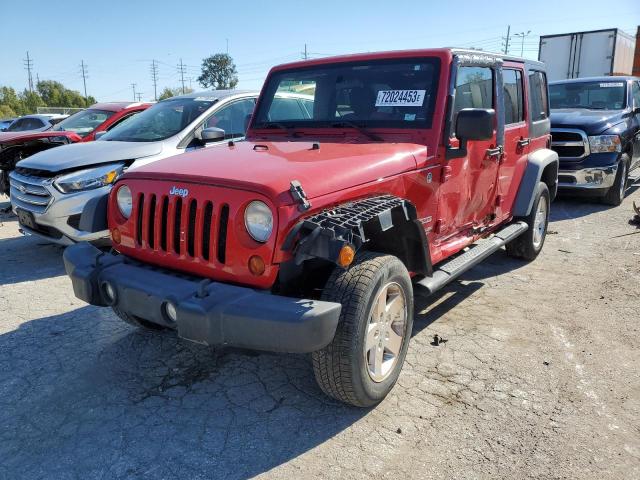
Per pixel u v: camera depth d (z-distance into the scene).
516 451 2.74
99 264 3.23
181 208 2.97
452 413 3.08
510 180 5.09
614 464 2.64
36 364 3.70
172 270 3.16
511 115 5.01
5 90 85.56
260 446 2.82
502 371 3.54
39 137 8.02
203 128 6.68
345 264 2.56
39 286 5.29
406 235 3.27
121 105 9.85
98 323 4.38
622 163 8.59
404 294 3.24
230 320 2.60
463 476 2.57
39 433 2.95
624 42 15.37
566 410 3.10
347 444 2.82
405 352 3.36
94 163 5.81
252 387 3.40
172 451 2.78
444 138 3.70
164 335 4.15
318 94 4.21
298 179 2.80
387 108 3.86
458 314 4.49
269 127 4.37
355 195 3.00
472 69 4.13
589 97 9.70
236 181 2.78
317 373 2.91
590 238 6.85
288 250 2.67
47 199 5.63
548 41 15.51
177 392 3.35
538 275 5.45
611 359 3.68
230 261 2.81
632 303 4.65
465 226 4.36
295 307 2.55
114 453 2.77
